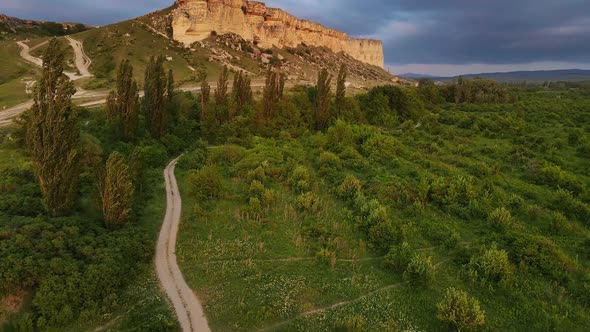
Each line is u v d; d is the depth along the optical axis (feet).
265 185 125.90
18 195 84.23
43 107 76.48
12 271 58.65
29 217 74.49
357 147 171.53
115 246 73.97
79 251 68.90
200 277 73.10
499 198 112.57
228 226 95.61
